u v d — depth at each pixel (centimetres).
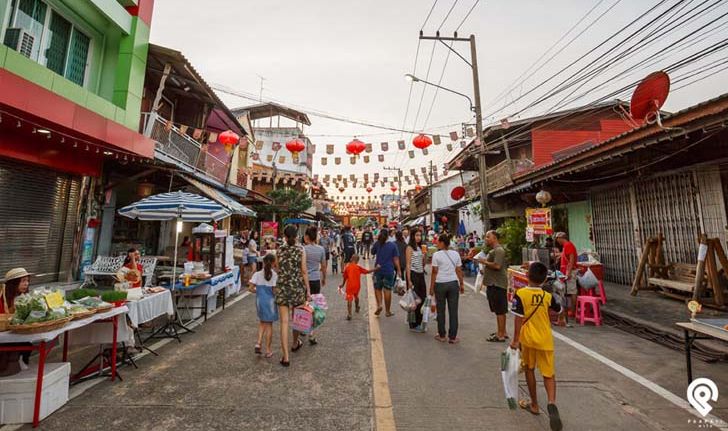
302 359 489
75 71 789
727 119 489
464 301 904
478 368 452
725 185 748
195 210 673
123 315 456
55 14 738
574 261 693
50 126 591
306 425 315
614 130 1534
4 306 354
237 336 602
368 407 349
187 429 308
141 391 385
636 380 411
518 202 1580
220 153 1717
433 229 2569
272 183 2409
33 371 340
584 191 1148
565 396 371
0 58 540
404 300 633
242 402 359
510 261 1202
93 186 807
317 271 662
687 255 809
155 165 870
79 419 325
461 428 311
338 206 4356
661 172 870
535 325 326
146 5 920
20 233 641
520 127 1694
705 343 525
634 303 785
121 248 970
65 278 739
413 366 459
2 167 602
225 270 866
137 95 883
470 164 2217
